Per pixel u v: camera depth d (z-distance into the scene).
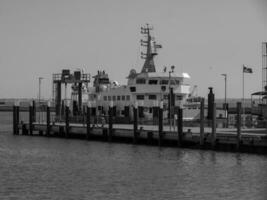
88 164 70.81
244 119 108.19
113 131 93.75
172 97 102.25
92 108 117.56
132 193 53.41
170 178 60.25
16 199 51.47
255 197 51.78
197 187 55.75
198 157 73.56
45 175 62.97
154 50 113.12
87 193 53.50
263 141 73.50
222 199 51.09
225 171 63.59
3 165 71.06
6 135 116.50
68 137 104.38
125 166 68.44
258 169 64.50
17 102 118.19
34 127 113.50
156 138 86.56
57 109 121.69
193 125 98.44
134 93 108.19
